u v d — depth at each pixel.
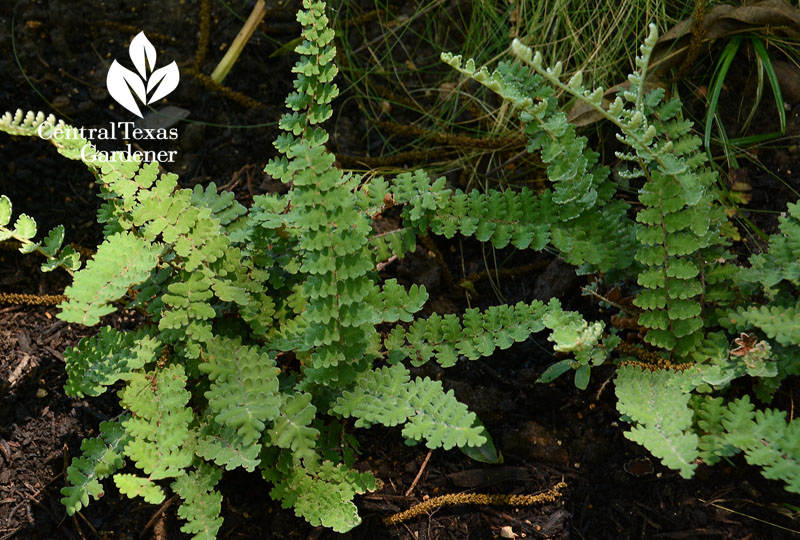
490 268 0.80
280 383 0.72
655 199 0.68
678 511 0.71
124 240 0.67
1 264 0.79
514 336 0.70
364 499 0.72
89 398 0.75
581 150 0.69
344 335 0.68
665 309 0.70
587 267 0.72
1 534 0.71
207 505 0.67
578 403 0.74
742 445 0.65
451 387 0.75
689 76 0.82
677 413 0.66
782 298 0.70
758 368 0.67
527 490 0.72
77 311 0.65
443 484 0.73
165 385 0.68
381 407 0.67
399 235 0.72
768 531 0.69
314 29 0.67
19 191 0.80
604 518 0.71
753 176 0.79
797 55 0.80
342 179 0.72
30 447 0.73
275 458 0.70
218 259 0.69
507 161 0.81
